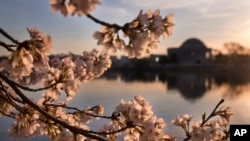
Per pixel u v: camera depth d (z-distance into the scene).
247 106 105.50
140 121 4.00
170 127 68.31
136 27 3.16
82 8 2.33
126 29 3.13
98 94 138.50
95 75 8.71
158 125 4.36
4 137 55.16
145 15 3.14
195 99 123.56
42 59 3.14
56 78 4.49
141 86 174.00
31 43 3.08
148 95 135.25
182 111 98.69
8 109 4.80
